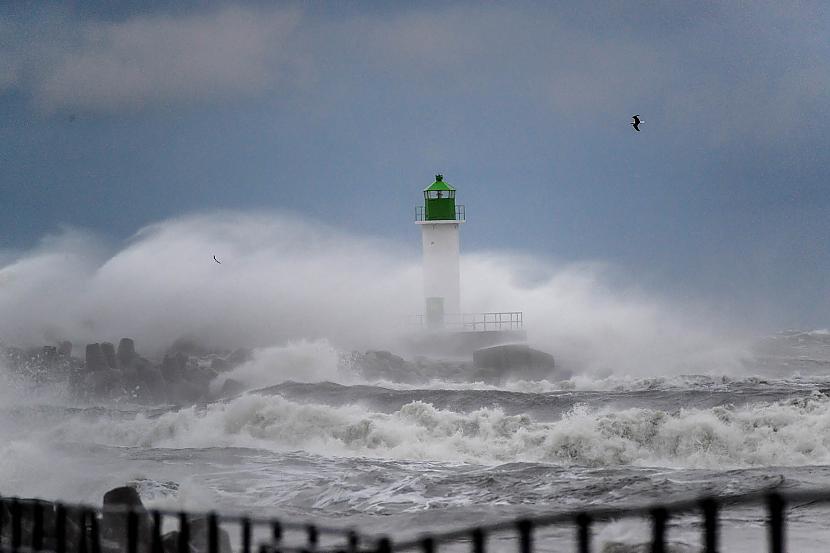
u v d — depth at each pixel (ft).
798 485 202.90
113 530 128.88
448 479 238.89
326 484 239.09
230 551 130.21
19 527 113.91
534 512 196.54
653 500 198.49
